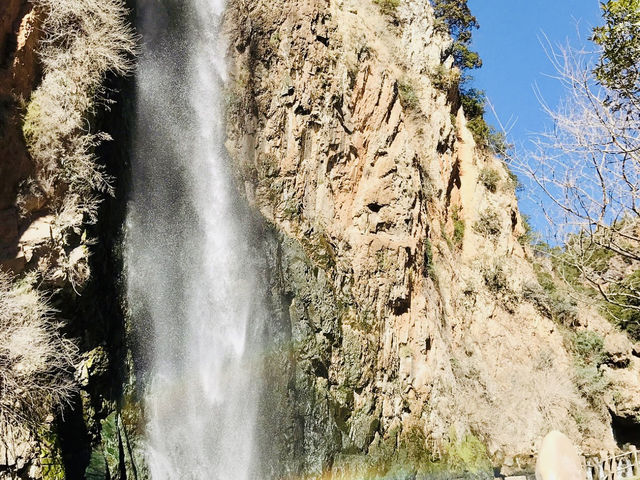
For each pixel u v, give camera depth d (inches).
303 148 822.5
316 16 880.3
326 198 826.8
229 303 686.5
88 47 538.9
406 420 810.2
